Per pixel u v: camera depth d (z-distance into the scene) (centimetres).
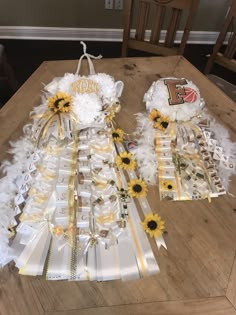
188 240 67
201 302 59
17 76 198
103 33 223
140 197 73
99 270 61
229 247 67
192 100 82
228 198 75
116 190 72
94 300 58
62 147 77
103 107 80
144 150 81
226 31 137
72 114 76
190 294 59
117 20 214
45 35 223
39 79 98
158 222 69
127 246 65
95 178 73
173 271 62
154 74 104
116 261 62
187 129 83
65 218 66
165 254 64
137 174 77
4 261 61
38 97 92
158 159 79
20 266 60
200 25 220
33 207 67
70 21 214
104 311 57
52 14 208
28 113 87
